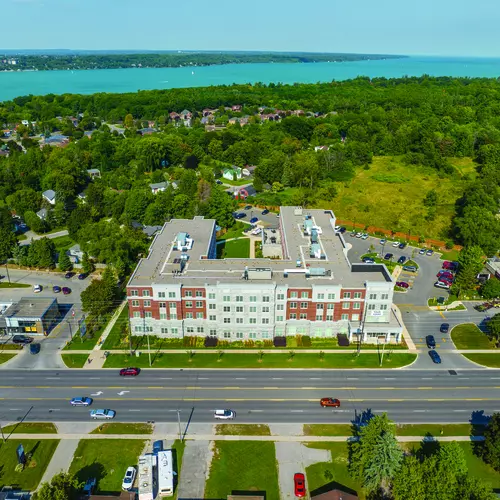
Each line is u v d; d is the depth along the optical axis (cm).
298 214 17662
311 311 12838
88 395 11031
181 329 13025
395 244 19188
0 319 13538
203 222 17062
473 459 9356
